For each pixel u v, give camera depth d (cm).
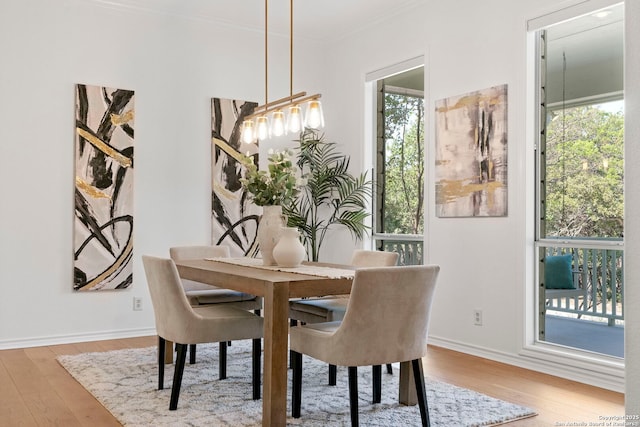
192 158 516
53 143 457
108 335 479
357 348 245
